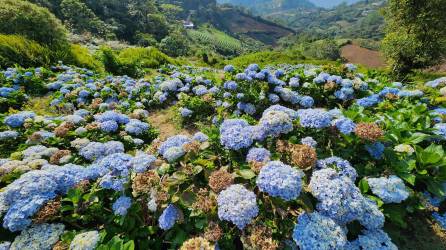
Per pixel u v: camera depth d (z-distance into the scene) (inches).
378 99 207.3
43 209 102.9
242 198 91.8
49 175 113.9
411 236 111.1
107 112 211.0
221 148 135.4
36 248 95.9
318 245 84.6
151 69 569.3
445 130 143.8
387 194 108.0
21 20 515.5
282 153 121.1
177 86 309.0
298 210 98.6
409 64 597.0
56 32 558.6
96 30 1839.3
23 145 174.4
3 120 202.2
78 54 498.0
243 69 271.4
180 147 120.3
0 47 384.5
